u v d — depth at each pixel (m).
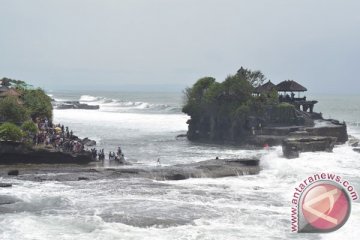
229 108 111.25
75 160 72.19
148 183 59.19
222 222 43.78
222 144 109.31
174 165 71.00
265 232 41.16
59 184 57.94
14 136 71.12
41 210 46.94
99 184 58.16
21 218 44.38
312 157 79.38
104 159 77.06
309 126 108.94
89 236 39.91
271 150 95.31
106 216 44.78
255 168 69.19
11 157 69.88
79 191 54.50
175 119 166.62
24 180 59.41
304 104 124.00
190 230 41.50
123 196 52.50
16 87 109.69
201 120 116.31
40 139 75.62
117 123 153.12
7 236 39.75
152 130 136.00
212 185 59.62
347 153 85.88
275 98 114.31
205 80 121.25
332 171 69.38
